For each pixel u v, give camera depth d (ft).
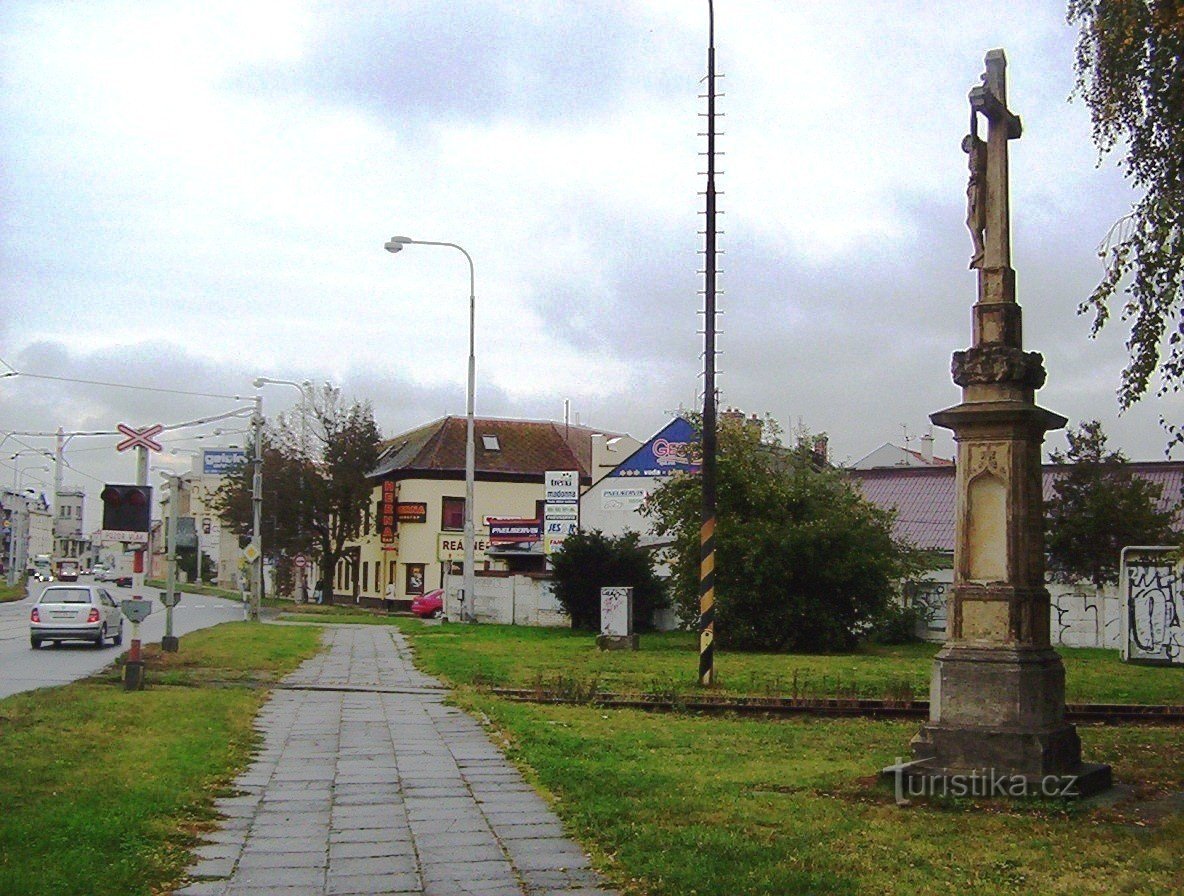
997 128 38.29
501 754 45.01
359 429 232.73
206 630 127.44
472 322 153.58
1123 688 75.41
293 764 42.32
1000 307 37.50
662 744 46.03
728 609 113.60
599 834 30.37
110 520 69.10
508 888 25.91
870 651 115.14
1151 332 41.06
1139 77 41.45
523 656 98.22
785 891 24.14
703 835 28.81
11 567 335.06
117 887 24.47
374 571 251.39
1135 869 26.16
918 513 171.32
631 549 143.33
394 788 37.78
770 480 122.21
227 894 25.32
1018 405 36.17
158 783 35.47
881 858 27.02
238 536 230.48
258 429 157.58
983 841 28.66
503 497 238.89
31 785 34.19
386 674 80.43
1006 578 36.09
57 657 96.89
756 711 58.65
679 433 182.70
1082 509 134.00
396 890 25.72
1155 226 40.27
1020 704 35.01
